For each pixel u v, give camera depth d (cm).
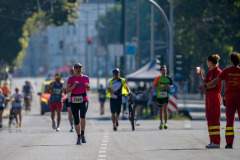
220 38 10900
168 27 7206
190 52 12525
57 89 4547
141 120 6800
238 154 2447
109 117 7900
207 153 2523
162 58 7362
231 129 2638
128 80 7988
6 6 11081
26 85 9006
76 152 2727
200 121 6362
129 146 2962
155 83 4559
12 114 6056
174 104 6888
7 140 3581
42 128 5497
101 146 2992
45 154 2673
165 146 2925
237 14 10325
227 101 2636
